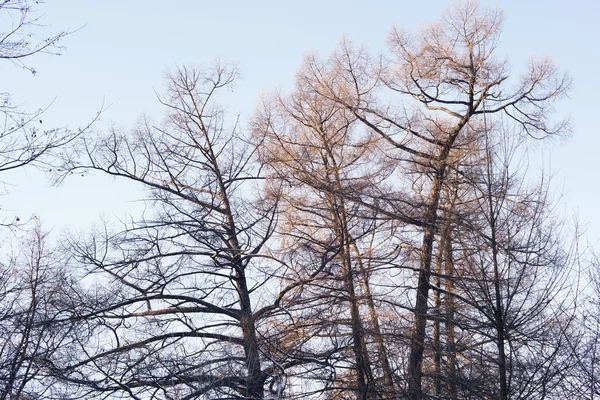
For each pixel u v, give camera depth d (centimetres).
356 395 1834
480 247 1568
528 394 1427
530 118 2103
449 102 2159
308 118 2161
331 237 1997
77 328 1697
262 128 2178
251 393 1739
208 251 2011
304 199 2077
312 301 1888
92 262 1928
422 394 1698
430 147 2170
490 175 1563
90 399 1655
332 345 1833
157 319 1920
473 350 1597
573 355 1462
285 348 1839
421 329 1892
